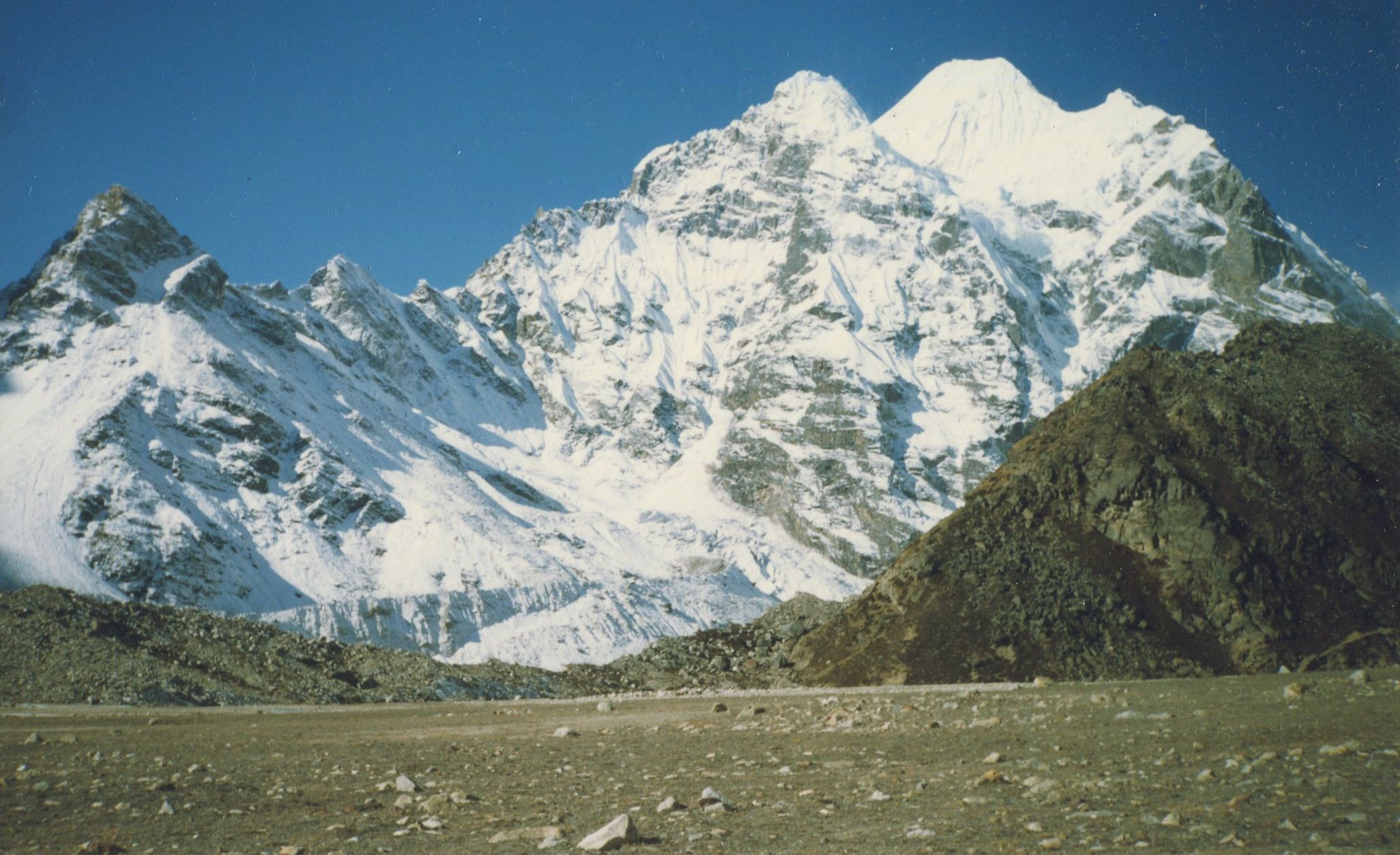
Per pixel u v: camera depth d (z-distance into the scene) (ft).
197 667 332.60
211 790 104.17
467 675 362.12
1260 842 59.77
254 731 186.70
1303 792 71.05
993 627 241.76
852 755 106.22
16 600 333.42
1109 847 61.05
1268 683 143.43
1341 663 200.34
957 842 64.85
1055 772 85.97
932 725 126.31
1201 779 77.00
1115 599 237.45
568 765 115.85
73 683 296.10
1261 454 254.27
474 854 70.90
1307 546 234.79
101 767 127.03
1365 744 85.81
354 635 542.98
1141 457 256.93
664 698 242.99
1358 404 261.03
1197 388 271.49
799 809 78.48
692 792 90.22
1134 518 251.19
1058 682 198.08
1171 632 229.25
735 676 297.94
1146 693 145.59
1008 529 265.54
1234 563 232.32
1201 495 245.65
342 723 206.28
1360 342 278.26
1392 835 59.21
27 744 161.27
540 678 362.12
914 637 248.73
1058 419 289.74
